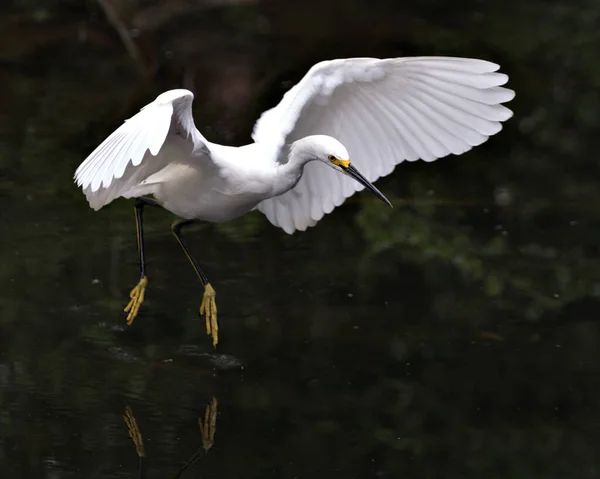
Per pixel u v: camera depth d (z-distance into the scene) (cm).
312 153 820
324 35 1697
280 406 985
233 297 1179
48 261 1216
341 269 1266
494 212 1421
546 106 1684
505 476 899
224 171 812
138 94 1562
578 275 1270
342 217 1401
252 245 1309
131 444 910
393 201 1430
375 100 853
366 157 881
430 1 1866
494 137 1616
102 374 1018
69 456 886
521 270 1277
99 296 1155
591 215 1417
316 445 929
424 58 811
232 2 1803
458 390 1030
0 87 1625
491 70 800
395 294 1213
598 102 1691
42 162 1416
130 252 1255
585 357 1095
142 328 1102
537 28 1848
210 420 954
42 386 992
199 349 1076
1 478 848
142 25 1750
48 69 1698
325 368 1055
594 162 1562
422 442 940
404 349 1099
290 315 1152
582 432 965
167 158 797
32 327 1090
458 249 1319
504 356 1095
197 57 1667
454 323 1160
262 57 1664
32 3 1856
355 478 884
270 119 852
